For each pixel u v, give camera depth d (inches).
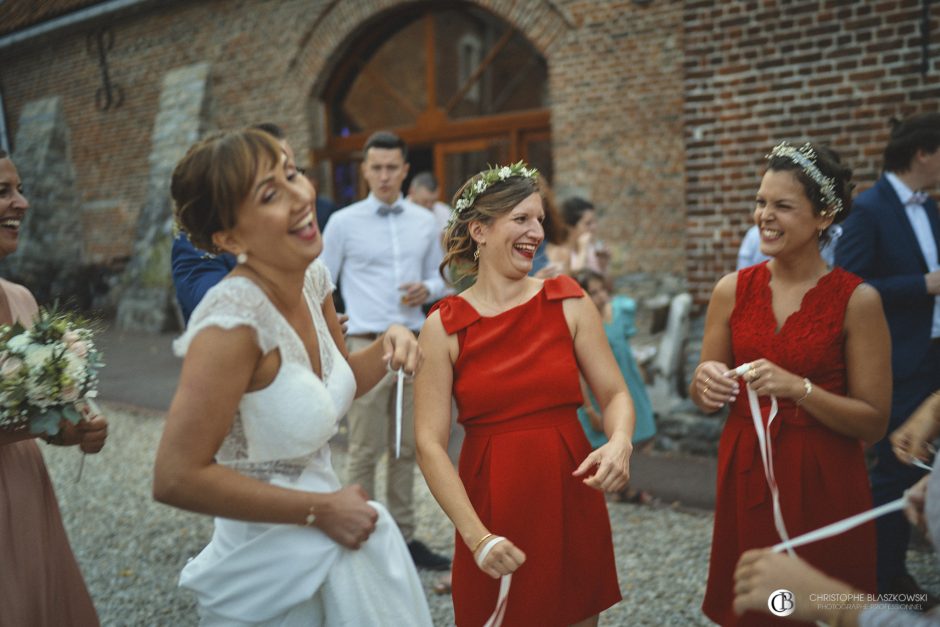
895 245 122.5
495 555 69.5
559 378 80.1
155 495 57.2
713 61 227.0
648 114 291.9
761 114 220.1
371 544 64.2
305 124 394.0
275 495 59.4
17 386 73.8
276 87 402.3
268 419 60.7
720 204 229.9
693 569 140.2
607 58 298.5
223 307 58.1
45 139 528.7
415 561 145.4
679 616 122.6
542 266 166.2
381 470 206.8
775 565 51.1
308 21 380.5
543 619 78.3
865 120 204.1
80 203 533.0
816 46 209.5
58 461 225.1
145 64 466.3
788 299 86.6
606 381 82.9
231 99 424.5
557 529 78.9
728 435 89.9
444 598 132.7
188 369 57.5
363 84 387.5
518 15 317.7
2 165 84.5
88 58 500.4
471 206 84.0
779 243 83.8
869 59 201.9
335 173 401.7
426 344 82.0
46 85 538.0
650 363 228.4
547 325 82.1
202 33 431.5
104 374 339.6
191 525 173.3
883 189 125.8
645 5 286.5
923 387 122.0
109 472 212.7
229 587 62.9
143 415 274.2
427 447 78.0
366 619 62.4
